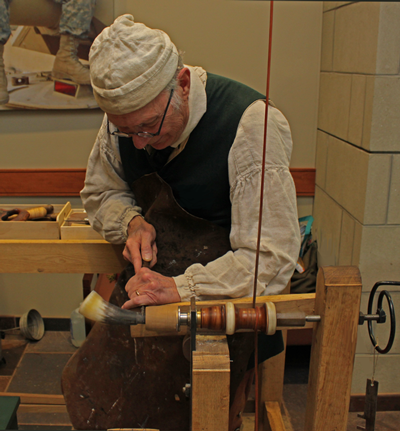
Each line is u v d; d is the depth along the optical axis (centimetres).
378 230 165
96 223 124
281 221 95
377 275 172
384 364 184
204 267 95
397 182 160
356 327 68
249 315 68
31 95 197
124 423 117
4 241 137
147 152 108
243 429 167
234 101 100
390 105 151
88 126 207
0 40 184
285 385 200
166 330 73
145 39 82
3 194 212
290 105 209
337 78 184
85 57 192
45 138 208
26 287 242
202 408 65
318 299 71
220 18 175
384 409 187
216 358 65
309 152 221
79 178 213
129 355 113
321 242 215
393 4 141
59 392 207
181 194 108
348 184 177
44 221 149
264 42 188
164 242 114
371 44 149
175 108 89
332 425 73
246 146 96
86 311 74
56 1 179
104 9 181
